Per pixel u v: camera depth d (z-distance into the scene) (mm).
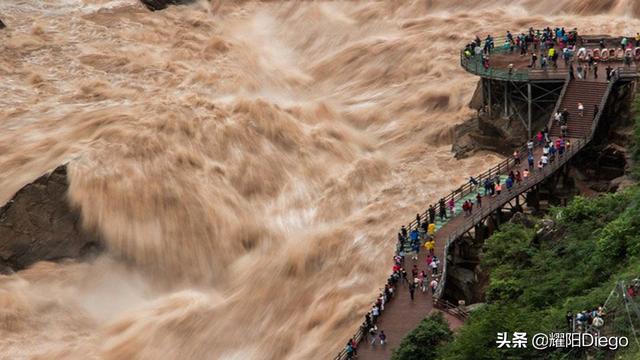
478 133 92250
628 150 81500
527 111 90188
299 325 75125
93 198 84500
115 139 90125
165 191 86688
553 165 81375
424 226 76812
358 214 85812
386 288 68875
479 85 97625
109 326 77062
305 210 87688
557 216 71625
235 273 82250
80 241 83000
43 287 79688
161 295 81062
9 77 103375
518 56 95375
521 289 65625
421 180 89250
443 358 59219
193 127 92938
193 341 75625
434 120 98188
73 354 73938
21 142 91438
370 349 64562
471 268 75375
